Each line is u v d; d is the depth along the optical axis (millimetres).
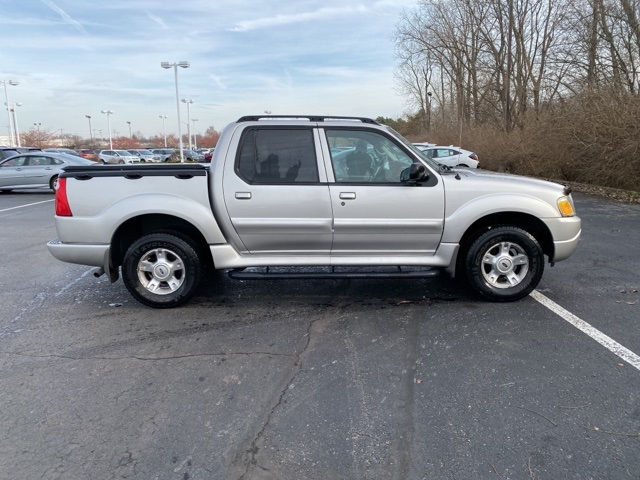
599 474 2229
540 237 4621
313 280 5406
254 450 2430
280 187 4227
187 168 4320
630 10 14984
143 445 2477
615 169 13500
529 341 3691
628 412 2727
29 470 2281
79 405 2857
